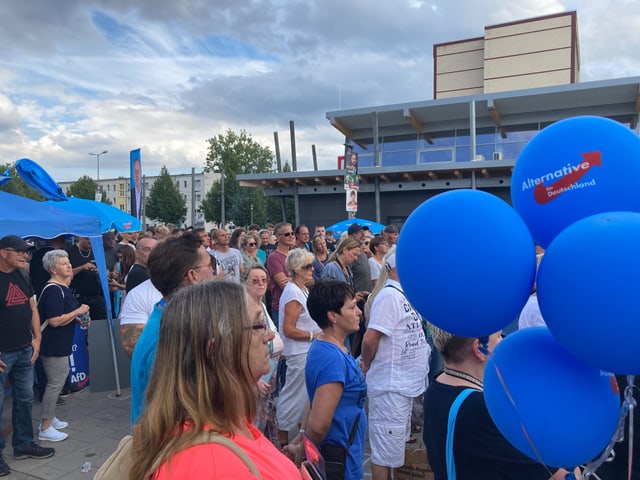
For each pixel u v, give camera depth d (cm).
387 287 305
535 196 132
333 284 250
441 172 1673
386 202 1873
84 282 634
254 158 6438
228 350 110
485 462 153
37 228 489
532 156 135
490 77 2142
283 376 489
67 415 491
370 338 293
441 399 169
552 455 125
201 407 103
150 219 5372
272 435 272
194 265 212
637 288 99
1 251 378
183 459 97
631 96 1631
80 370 555
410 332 296
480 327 124
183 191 8656
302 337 359
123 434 446
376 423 294
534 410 123
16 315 384
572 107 1759
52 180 603
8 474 370
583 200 124
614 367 107
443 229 120
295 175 1822
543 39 2062
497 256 115
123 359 560
